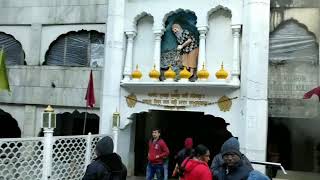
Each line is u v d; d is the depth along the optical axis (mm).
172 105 10727
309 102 10172
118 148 11102
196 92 10523
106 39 11359
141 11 11211
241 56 10203
